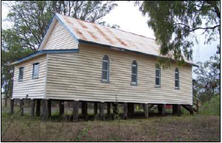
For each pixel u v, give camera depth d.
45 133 8.54
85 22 19.14
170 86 20.28
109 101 15.75
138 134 10.04
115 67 16.39
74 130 9.72
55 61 13.74
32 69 15.34
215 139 9.56
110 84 15.95
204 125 13.34
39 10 30.09
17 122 12.25
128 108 18.92
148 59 18.70
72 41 15.64
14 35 27.84
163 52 12.74
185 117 18.78
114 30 20.66
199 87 32.19
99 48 15.69
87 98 14.67
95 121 14.12
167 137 9.80
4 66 29.20
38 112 17.66
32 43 29.75
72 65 14.31
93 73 15.19
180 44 12.28
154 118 17.77
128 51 16.78
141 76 17.98
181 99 21.27
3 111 19.39
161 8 11.28
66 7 32.31
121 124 13.10
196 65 22.56
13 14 28.86
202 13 11.23
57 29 17.86
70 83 14.10
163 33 11.84
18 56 27.61
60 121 13.70
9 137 7.68
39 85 14.02
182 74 21.72
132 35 21.86
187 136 10.13
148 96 18.31
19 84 17.09
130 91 17.08
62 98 13.70
